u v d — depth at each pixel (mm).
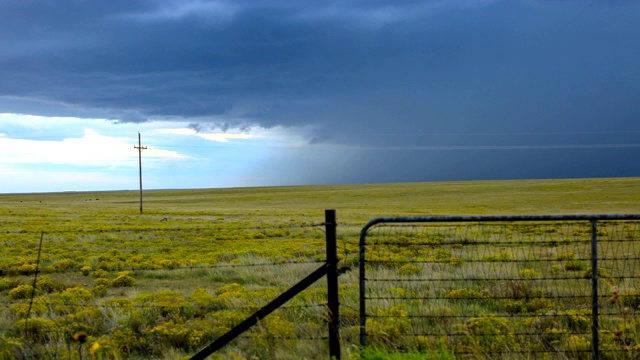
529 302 9945
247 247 26469
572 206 76125
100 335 8195
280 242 29266
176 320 9141
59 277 18078
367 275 13820
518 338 7145
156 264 19641
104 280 15562
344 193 141500
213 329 8328
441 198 110062
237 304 10219
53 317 9375
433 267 13633
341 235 27484
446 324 8008
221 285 15266
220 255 22688
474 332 7180
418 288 11688
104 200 151625
